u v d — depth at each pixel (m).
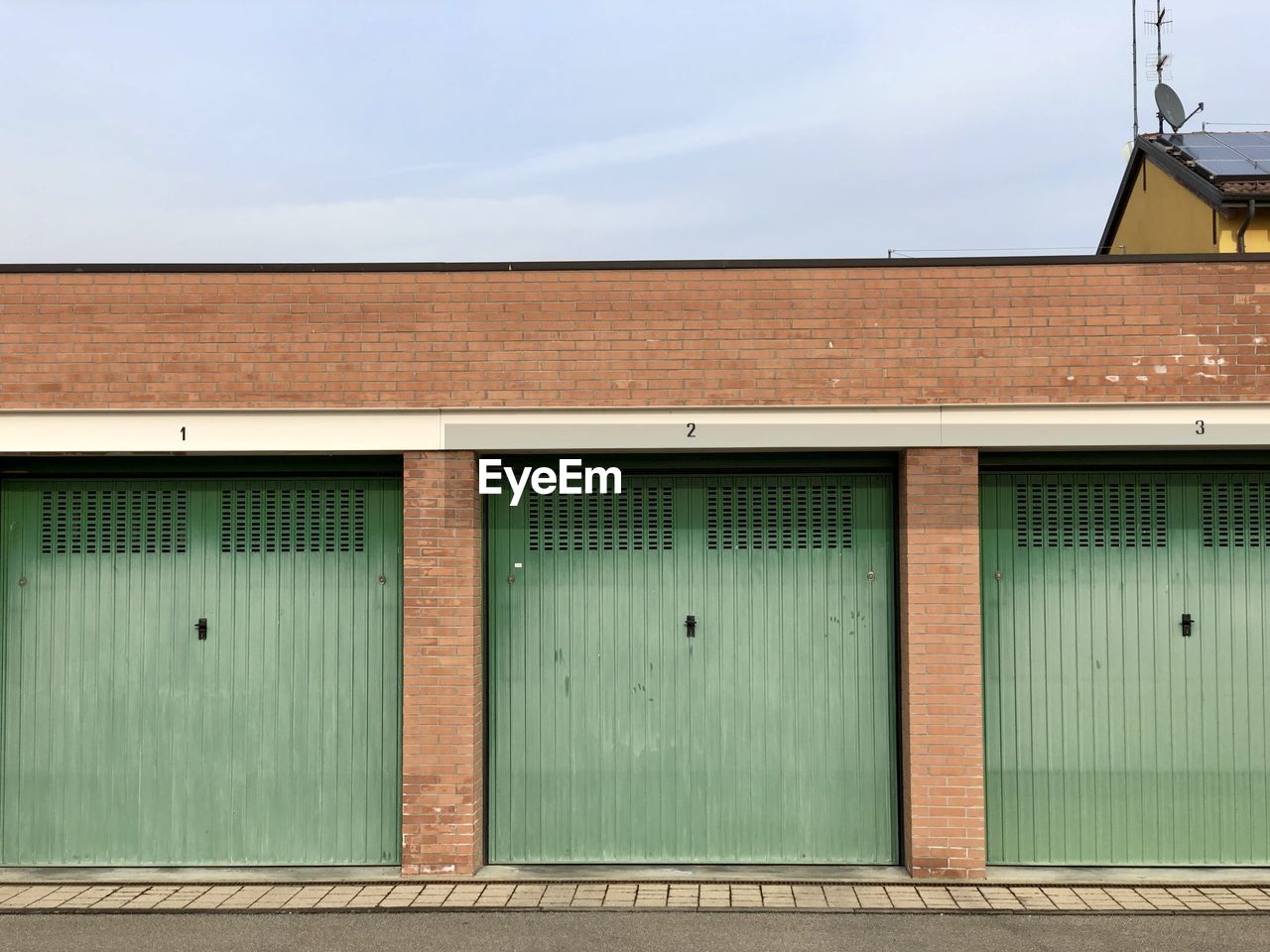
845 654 8.93
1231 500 8.88
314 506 9.03
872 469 8.98
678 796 8.93
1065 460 8.89
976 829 8.43
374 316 8.71
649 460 9.02
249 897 8.14
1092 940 7.25
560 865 8.90
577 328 8.69
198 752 8.95
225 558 9.03
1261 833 8.77
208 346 8.70
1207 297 8.51
